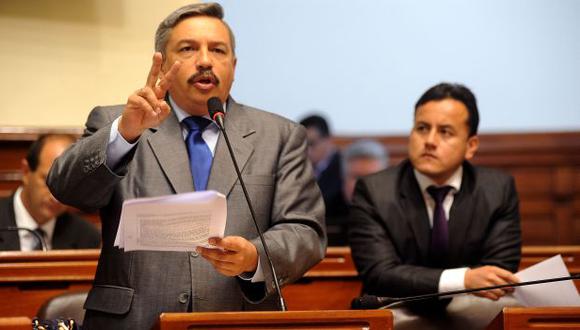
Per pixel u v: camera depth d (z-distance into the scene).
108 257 4.67
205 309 4.59
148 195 4.67
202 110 4.95
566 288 5.06
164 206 3.84
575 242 12.15
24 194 7.21
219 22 4.99
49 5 7.92
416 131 5.96
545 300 5.13
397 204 5.95
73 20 7.90
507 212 6.02
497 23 12.06
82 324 5.00
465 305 5.60
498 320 4.22
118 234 3.96
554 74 12.12
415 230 5.89
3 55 7.91
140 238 3.96
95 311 4.60
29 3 7.92
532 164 12.17
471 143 6.12
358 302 4.36
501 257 5.91
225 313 3.82
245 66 11.59
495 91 12.08
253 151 4.90
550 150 12.12
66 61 7.92
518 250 5.99
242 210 4.73
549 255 6.39
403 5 11.97
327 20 11.84
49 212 7.13
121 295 4.58
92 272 6.10
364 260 5.88
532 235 12.16
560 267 5.09
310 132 10.29
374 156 10.07
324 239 4.92
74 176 4.40
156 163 4.76
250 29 11.61
